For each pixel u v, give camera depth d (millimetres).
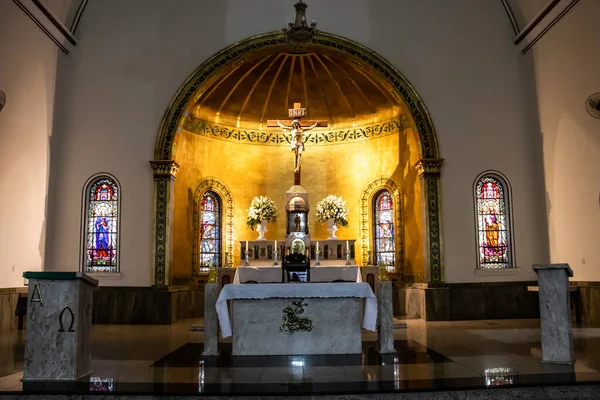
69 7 12117
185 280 13109
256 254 12547
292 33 10914
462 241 12031
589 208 10422
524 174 12258
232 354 7277
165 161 11961
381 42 12625
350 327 7344
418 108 12297
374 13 12711
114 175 12148
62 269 11883
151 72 12477
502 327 10289
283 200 14641
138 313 11609
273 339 7297
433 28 12672
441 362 6535
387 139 14078
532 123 12289
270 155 14781
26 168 10914
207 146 14008
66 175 12133
